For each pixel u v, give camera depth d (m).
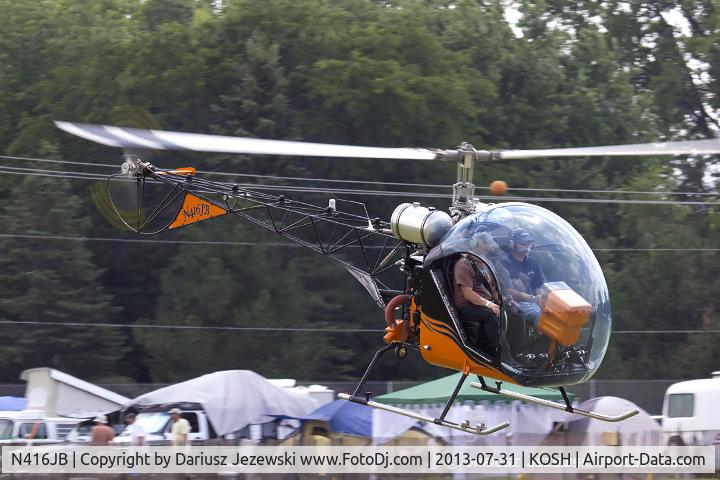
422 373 109.00
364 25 117.62
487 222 28.05
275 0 115.62
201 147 27.73
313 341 101.19
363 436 48.38
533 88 127.31
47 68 126.50
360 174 108.00
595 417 28.78
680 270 105.69
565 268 27.22
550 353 26.81
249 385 53.38
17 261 102.75
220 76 112.19
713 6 139.62
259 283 103.25
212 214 39.41
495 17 137.62
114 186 40.56
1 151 123.81
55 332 101.88
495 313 27.69
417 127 108.12
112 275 113.75
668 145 26.47
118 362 107.06
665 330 105.19
